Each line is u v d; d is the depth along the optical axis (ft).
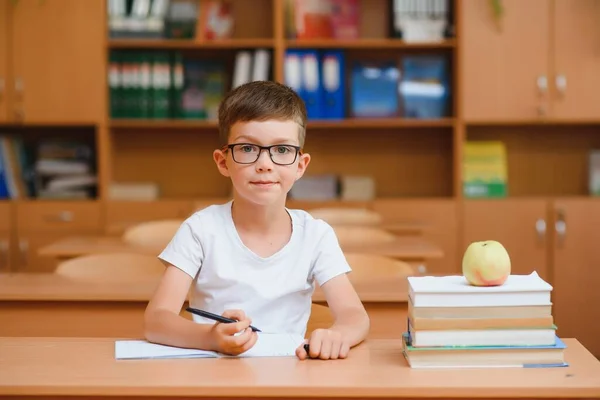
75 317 8.08
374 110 16.03
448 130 16.79
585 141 16.89
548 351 4.52
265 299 5.80
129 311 8.09
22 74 15.58
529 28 15.64
